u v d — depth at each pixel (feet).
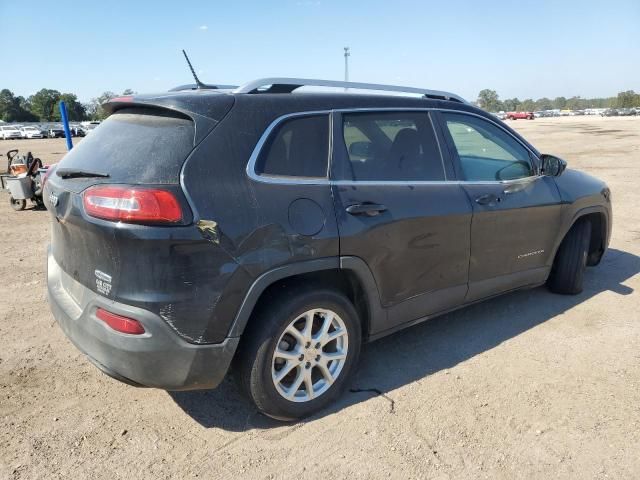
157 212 7.98
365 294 10.53
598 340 13.26
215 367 8.69
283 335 9.41
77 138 183.11
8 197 38.27
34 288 17.39
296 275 9.76
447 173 12.10
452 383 11.31
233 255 8.54
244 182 8.86
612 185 37.35
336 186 10.00
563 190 14.85
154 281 8.14
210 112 8.93
